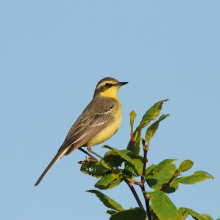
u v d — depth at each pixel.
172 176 9.90
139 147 11.10
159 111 10.44
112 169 9.46
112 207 10.41
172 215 8.20
